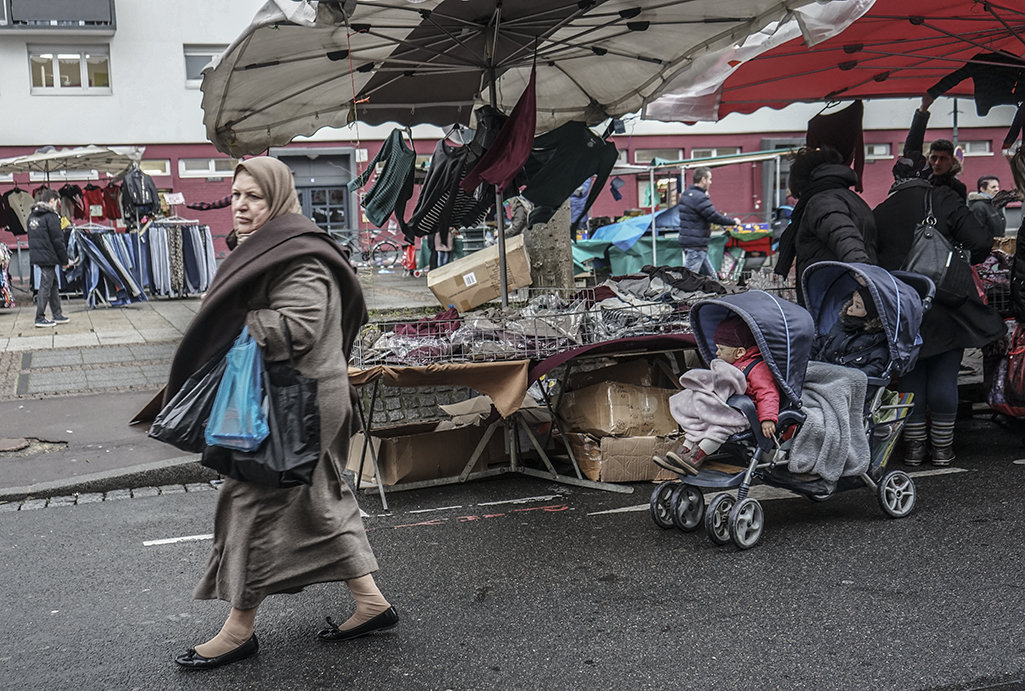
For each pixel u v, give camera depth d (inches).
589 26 304.5
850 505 251.6
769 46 322.0
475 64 323.9
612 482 277.1
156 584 211.0
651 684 155.1
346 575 162.7
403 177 310.5
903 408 242.1
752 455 223.0
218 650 165.8
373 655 168.7
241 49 273.1
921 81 392.8
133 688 159.3
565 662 164.1
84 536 248.5
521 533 237.9
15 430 346.0
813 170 277.3
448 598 195.8
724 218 559.5
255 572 158.1
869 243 269.4
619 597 192.9
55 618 192.5
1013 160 313.9
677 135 1228.5
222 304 153.2
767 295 225.0
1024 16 308.7
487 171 281.6
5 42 1081.4
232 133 328.5
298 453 149.3
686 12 291.4
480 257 332.8
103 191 877.8
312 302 152.7
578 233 756.0
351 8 224.4
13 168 809.5
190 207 808.3
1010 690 148.8
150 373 438.6
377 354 256.1
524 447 300.7
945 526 229.9
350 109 344.2
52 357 481.4
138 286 727.7
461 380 255.1
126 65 1108.5
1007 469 280.4
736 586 196.4
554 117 368.8
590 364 292.8
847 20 267.0
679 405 227.5
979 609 179.3
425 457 281.1
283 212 159.5
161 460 309.1
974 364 385.1
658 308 281.6
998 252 336.5
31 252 594.2
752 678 155.9
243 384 149.6
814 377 234.5
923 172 293.3
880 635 169.9
